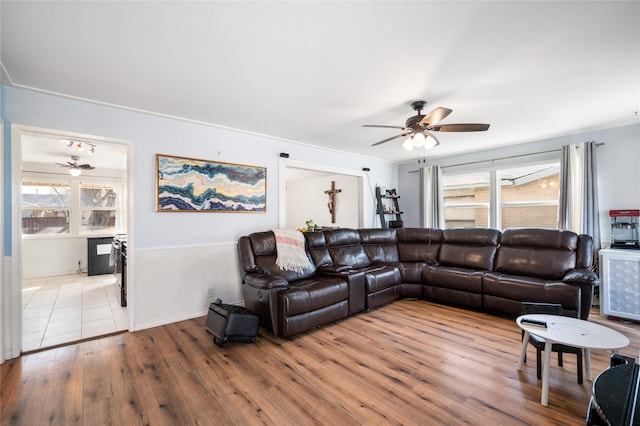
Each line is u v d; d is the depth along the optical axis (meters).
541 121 3.64
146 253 3.17
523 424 1.67
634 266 3.27
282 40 1.94
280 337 2.90
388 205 6.24
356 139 4.44
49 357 2.49
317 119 3.49
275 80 2.50
